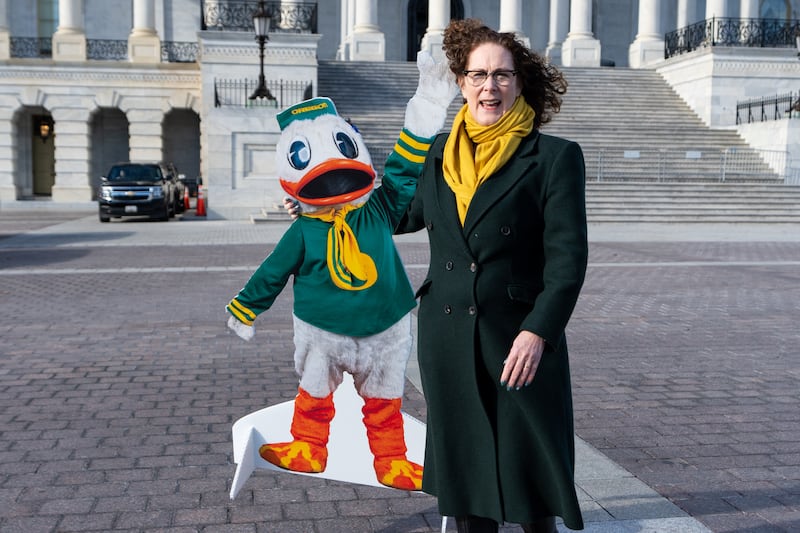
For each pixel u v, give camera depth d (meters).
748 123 32.56
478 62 3.45
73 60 37.94
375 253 3.90
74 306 11.70
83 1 43.41
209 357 8.73
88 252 18.23
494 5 45.81
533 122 3.69
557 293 3.26
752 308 11.91
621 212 26.41
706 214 26.55
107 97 38.19
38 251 18.45
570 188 3.38
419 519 4.71
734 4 42.56
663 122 34.00
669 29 44.91
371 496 5.06
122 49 39.84
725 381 7.88
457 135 3.59
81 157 38.53
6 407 6.87
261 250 18.70
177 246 19.48
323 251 3.89
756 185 27.98
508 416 3.42
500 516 3.37
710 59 33.91
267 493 5.10
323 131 3.84
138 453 5.78
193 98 38.59
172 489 5.14
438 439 3.49
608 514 4.67
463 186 3.49
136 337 9.69
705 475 5.39
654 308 11.88
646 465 5.58
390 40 44.91
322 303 3.94
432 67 3.81
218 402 7.07
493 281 3.44
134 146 38.56
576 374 8.12
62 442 6.00
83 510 4.80
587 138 31.86
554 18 42.19
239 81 30.86
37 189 41.47
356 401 4.09
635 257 17.73
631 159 30.33
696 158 30.77
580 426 6.45
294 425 4.12
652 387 7.65
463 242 3.46
